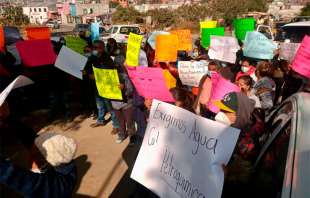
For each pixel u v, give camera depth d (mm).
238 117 2688
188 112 2158
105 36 20141
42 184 1939
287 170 1618
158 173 2326
